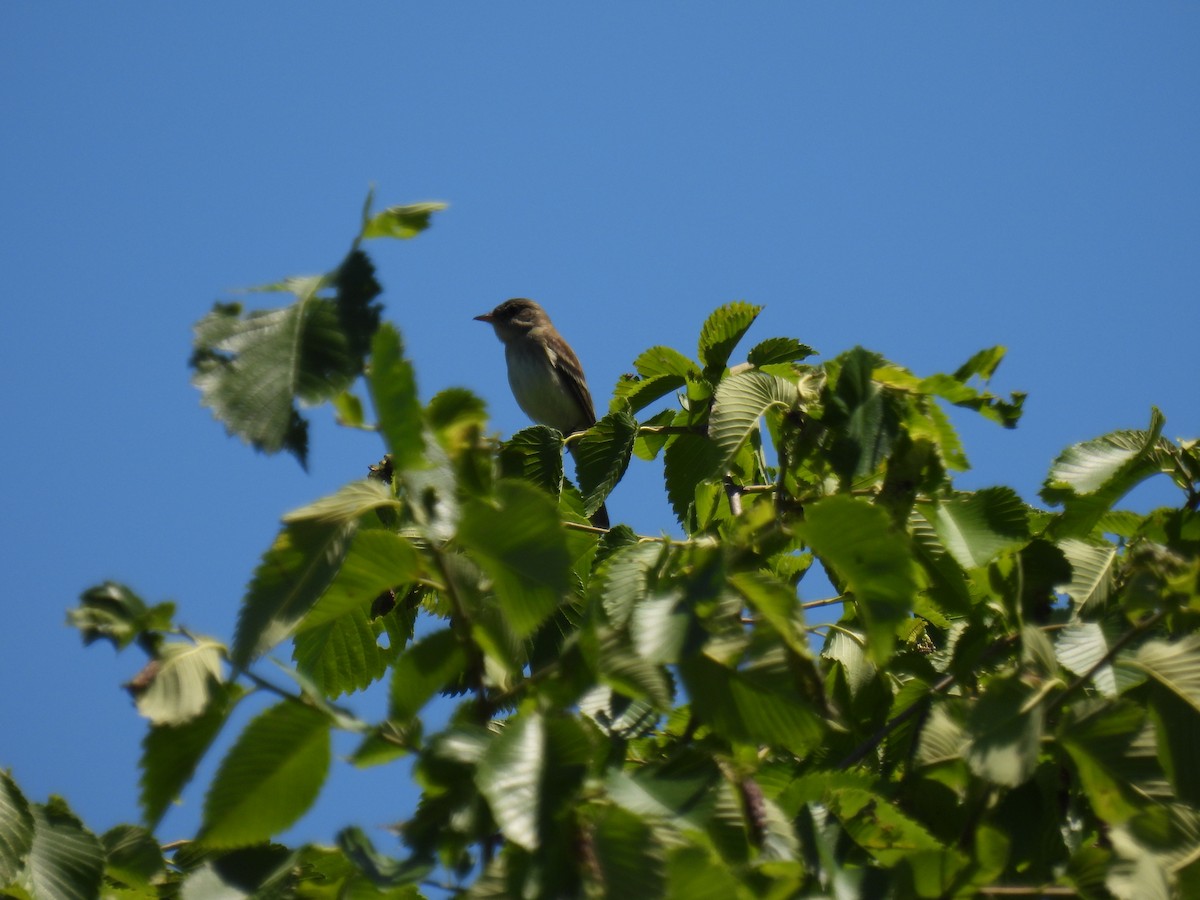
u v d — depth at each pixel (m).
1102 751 5.75
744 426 7.87
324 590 4.92
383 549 5.21
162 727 4.88
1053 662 5.91
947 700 7.11
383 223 4.76
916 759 6.79
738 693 5.31
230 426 4.29
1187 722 5.74
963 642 8.02
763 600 5.34
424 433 4.86
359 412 5.14
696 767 5.34
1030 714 5.66
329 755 5.07
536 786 4.66
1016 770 5.49
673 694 5.21
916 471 7.02
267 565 4.97
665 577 5.84
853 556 5.53
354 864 4.88
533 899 4.50
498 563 4.88
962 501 7.63
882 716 8.21
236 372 4.37
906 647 9.08
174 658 4.84
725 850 5.03
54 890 5.73
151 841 6.34
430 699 5.45
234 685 4.92
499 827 4.85
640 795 4.95
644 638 5.15
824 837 5.74
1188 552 8.58
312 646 6.71
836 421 7.22
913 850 5.82
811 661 5.33
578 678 5.24
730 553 5.48
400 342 4.53
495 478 5.04
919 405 7.31
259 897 5.48
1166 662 5.88
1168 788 5.66
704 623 5.22
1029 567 7.84
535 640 7.95
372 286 4.58
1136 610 6.05
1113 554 8.38
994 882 5.66
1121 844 5.21
